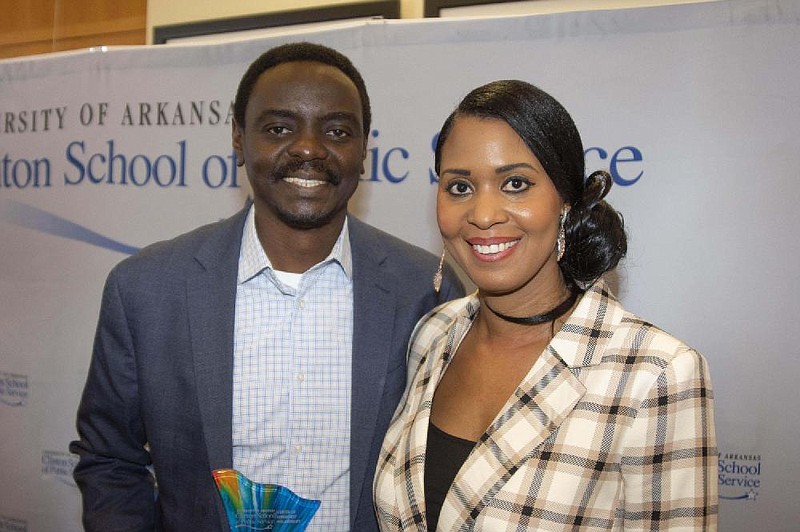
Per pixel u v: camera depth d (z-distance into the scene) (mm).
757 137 1822
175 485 1453
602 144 1929
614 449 1054
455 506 1109
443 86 2055
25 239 2488
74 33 3020
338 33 2135
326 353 1486
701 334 1879
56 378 2467
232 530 1367
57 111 2434
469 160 1124
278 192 1411
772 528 1843
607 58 1917
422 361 1413
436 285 1396
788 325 1818
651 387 1045
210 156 2275
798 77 1787
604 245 1163
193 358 1427
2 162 2512
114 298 1493
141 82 2336
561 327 1177
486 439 1127
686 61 1861
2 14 3143
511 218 1115
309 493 1446
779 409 1830
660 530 1040
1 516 2557
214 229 1584
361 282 1528
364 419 1441
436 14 2320
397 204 2117
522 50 1982
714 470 1049
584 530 1057
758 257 1835
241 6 2691
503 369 1220
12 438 2527
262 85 1429
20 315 2504
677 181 1881
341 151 1422
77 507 2459
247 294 1500
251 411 1447
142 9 2906
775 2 1796
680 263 1887
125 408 1520
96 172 2393
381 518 1290
